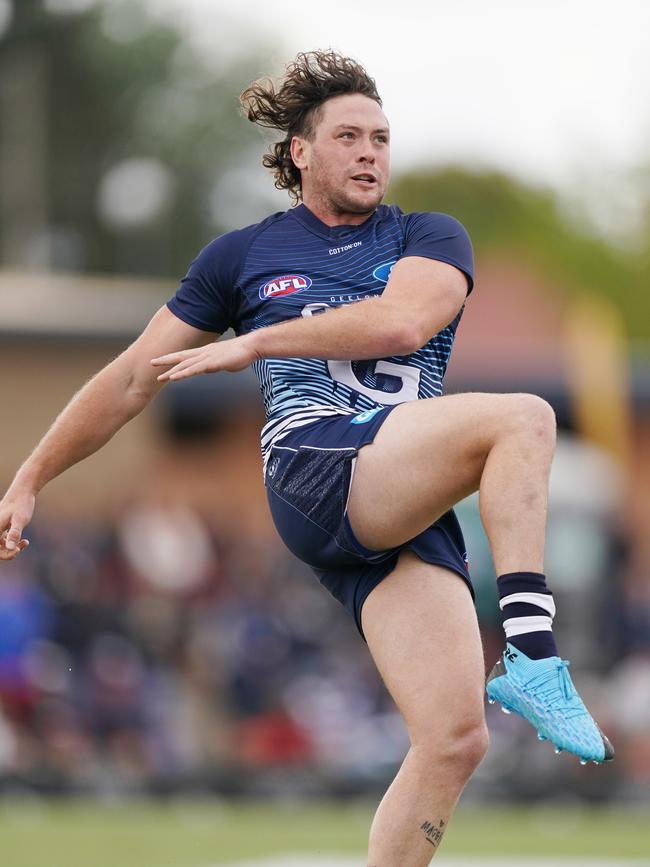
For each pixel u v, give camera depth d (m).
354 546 14.30
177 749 41.44
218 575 46.81
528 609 13.36
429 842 13.98
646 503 66.00
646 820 37.00
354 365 14.75
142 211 143.50
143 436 61.00
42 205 125.38
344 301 14.93
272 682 43.00
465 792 39.19
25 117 129.00
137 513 47.81
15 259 122.94
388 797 14.08
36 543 42.69
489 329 90.19
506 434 13.59
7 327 58.66
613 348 65.75
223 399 61.78
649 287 137.38
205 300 15.47
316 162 15.30
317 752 41.94
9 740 38.12
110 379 15.40
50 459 15.43
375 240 15.17
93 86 142.62
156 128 145.00
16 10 133.88
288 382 14.80
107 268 138.88
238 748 41.88
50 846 28.22
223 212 149.12
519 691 13.35
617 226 142.00
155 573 44.91
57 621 40.91
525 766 40.19
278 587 46.81
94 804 37.97
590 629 48.09
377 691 44.19
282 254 15.25
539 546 13.41
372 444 14.09
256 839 30.03
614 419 64.69
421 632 14.18
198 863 26.23
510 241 136.62
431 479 13.84
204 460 64.88
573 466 57.50
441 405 13.99
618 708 42.38
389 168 15.47
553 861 27.61
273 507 14.91
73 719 39.78
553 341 89.81
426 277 14.53
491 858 28.00
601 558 52.53
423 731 13.98
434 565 14.48
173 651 43.19
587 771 40.78
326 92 15.42
